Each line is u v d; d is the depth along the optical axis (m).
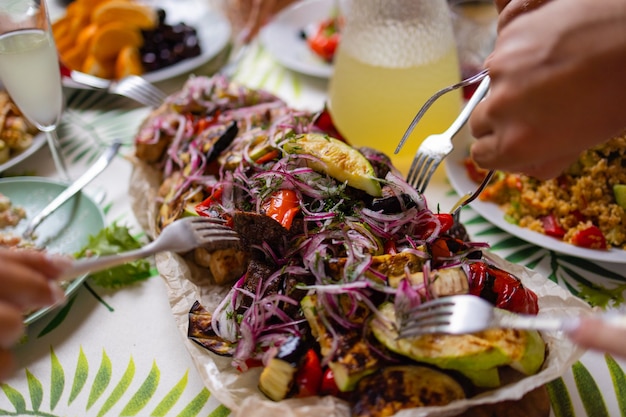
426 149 0.61
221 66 1.08
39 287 0.41
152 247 0.50
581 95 0.41
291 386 0.49
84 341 0.62
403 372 0.46
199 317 0.56
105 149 0.90
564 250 0.65
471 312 0.43
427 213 0.57
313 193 0.57
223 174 0.66
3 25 0.72
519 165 0.45
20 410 0.56
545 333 0.52
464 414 0.49
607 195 0.68
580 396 0.54
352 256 0.51
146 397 0.56
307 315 0.50
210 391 0.52
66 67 0.96
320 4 1.19
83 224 0.74
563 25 0.41
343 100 0.78
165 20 1.13
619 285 0.64
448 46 0.75
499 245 0.70
